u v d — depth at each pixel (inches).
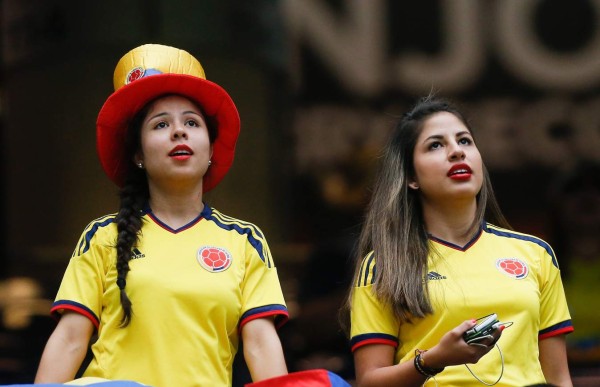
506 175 1077.1
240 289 490.9
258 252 500.4
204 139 500.7
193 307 479.2
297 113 1045.2
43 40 872.9
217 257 490.3
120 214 498.0
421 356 475.5
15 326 852.0
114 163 515.8
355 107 1065.5
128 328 478.3
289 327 845.2
